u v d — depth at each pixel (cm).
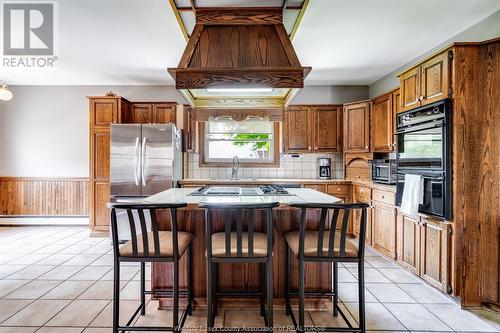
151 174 405
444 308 227
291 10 215
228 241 174
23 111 498
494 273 223
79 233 452
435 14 266
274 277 226
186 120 463
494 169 221
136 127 407
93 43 330
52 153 500
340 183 432
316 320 211
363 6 252
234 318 213
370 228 371
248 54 212
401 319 212
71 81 478
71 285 265
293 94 230
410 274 293
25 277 283
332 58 373
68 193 497
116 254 178
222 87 206
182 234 208
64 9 258
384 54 361
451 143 227
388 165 354
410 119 275
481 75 222
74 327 199
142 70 423
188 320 210
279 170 495
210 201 204
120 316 215
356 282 277
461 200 225
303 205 175
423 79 258
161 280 229
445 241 233
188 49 211
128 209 171
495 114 220
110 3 248
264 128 497
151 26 289
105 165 430
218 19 211
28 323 204
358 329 180
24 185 496
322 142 464
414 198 259
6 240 414
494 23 264
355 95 496
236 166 487
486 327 202
